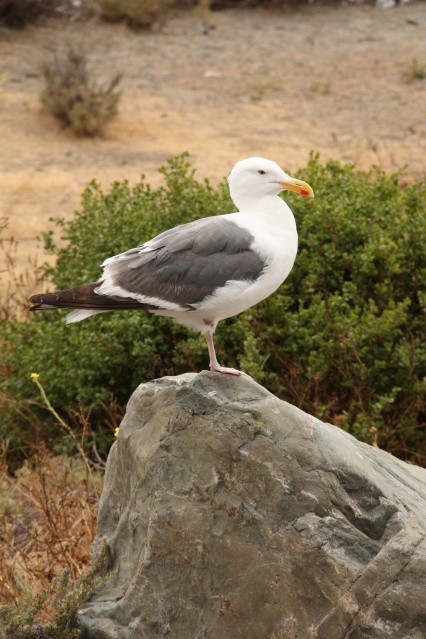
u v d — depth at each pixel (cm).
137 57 3189
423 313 1249
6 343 1424
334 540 724
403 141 2558
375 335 1191
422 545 705
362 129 2661
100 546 842
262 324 1218
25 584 911
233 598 749
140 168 2344
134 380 1263
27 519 1134
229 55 3275
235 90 2958
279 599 733
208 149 2477
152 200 1374
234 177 841
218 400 772
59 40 3253
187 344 1211
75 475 1177
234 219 816
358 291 1262
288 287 1254
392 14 3722
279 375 1232
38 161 2370
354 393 1195
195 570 762
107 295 786
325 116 2764
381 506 731
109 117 2588
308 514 734
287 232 818
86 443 1254
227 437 755
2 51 3097
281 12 3753
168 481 774
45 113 2636
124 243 1298
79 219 1411
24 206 2120
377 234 1271
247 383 791
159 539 771
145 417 810
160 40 3381
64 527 1027
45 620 874
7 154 2397
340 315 1205
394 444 1171
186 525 762
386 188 1432
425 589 693
